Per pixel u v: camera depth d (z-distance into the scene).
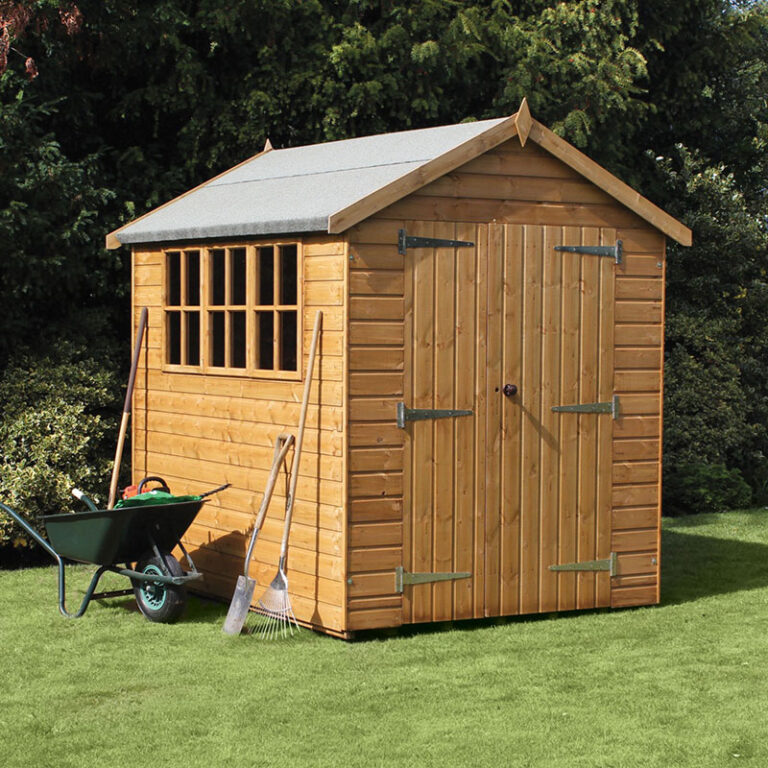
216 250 8.34
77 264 10.77
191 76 11.66
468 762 5.30
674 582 9.39
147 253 9.07
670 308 14.46
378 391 7.38
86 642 7.36
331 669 6.76
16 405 10.20
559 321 7.95
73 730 5.75
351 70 12.39
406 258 7.43
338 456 7.34
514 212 7.77
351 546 7.34
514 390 7.79
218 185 9.50
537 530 7.95
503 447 7.79
